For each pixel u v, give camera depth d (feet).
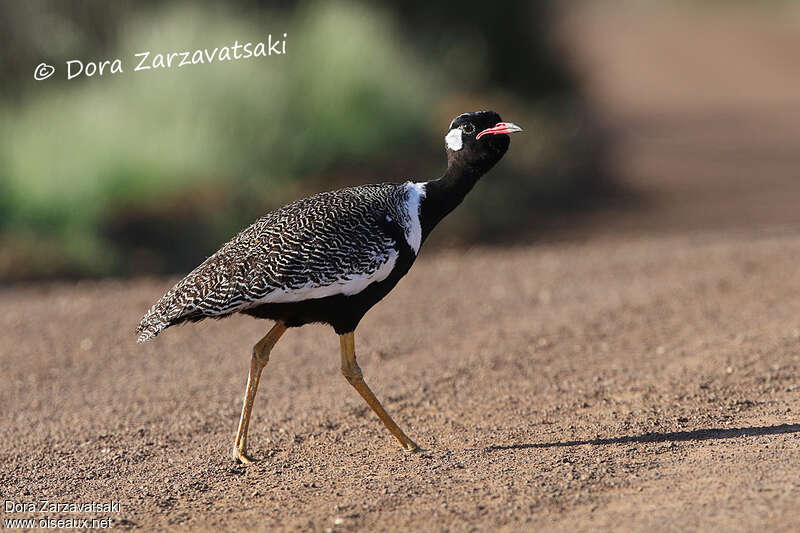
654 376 47.70
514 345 55.01
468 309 63.77
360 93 106.01
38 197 89.10
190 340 59.88
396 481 35.06
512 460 36.70
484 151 41.55
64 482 38.17
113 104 99.04
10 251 85.56
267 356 39.93
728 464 33.73
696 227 94.63
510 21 135.44
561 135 123.85
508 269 74.79
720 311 58.39
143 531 31.78
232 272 37.35
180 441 42.98
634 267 72.02
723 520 28.60
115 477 38.55
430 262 80.18
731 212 100.73
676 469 33.94
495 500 32.09
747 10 347.77
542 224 100.53
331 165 100.37
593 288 67.10
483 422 42.98
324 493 34.35
